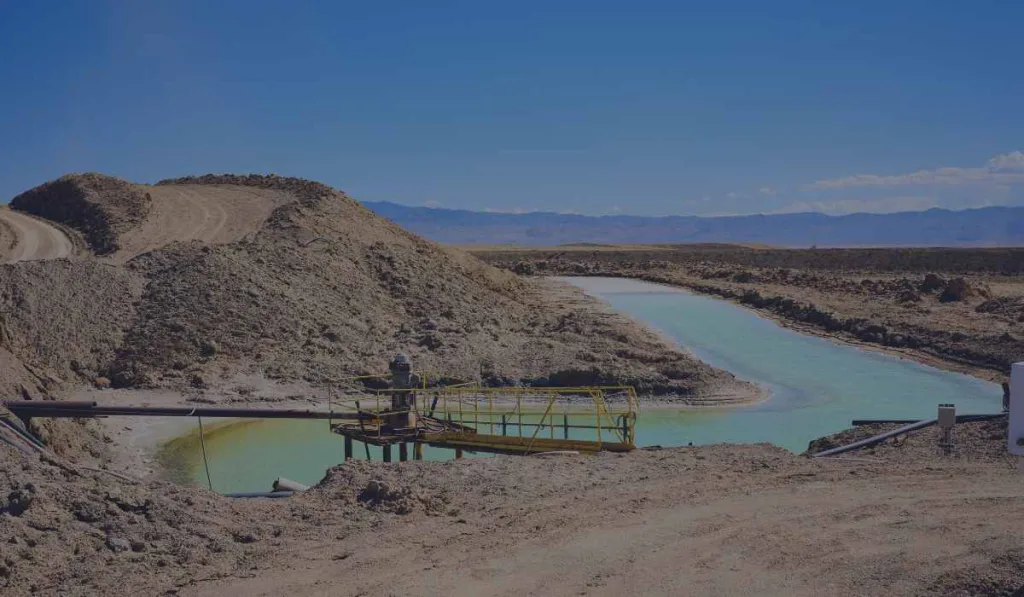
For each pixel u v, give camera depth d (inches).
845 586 413.1
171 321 1398.9
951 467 626.2
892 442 749.3
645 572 440.1
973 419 778.8
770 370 1473.9
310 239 1893.5
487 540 494.0
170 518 515.8
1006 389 808.9
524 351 1449.3
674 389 1270.9
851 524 498.6
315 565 462.9
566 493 586.9
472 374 1337.4
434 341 1465.3
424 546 487.2
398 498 559.8
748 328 1978.3
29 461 558.9
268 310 1483.8
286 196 2388.0
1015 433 334.3
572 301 2235.5
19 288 1401.3
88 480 549.0
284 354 1374.3
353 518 538.6
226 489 845.2
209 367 1300.4
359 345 1444.4
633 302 2516.0
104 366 1293.1
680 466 655.8
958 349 1595.7
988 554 436.8
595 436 1044.5
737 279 3243.1
